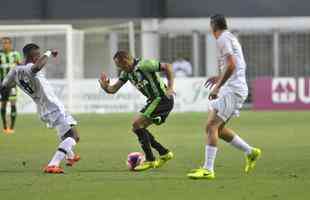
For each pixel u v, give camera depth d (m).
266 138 58.88
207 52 107.62
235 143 37.81
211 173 35.72
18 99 94.94
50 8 109.62
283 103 97.44
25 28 96.06
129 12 108.56
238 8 107.69
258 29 107.44
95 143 55.84
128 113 92.88
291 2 107.25
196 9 108.06
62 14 109.69
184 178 36.19
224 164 41.88
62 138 39.56
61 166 41.69
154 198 30.48
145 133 39.97
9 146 54.31
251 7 107.56
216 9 107.81
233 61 35.00
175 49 108.19
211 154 35.78
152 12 107.56
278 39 107.50
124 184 34.31
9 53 70.06
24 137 61.97
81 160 44.66
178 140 57.75
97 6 109.62
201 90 95.44
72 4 109.75
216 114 35.78
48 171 38.69
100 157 46.34
